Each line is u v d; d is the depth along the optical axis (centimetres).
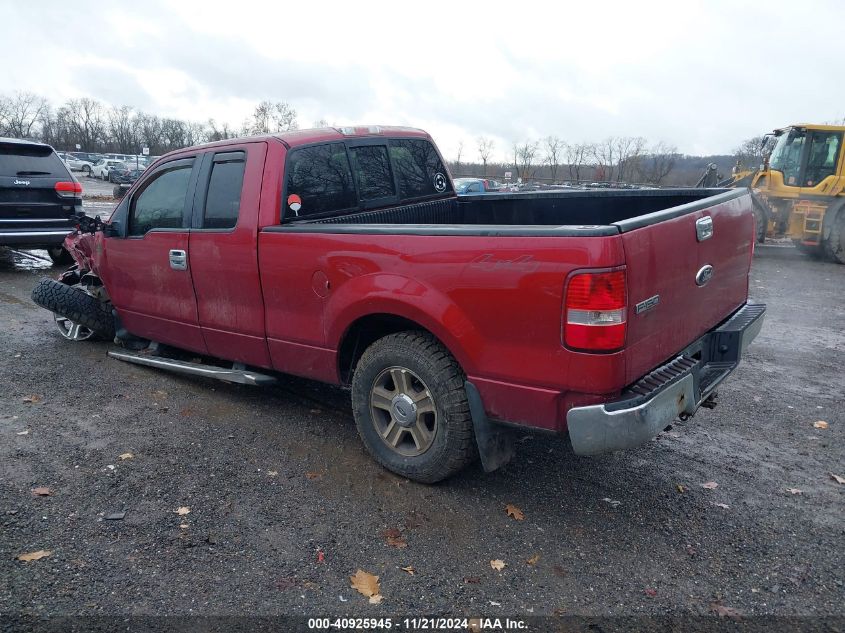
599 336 278
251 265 414
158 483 363
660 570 297
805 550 314
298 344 405
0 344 609
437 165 544
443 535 321
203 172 446
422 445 357
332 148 443
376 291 347
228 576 287
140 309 523
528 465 396
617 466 398
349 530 323
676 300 325
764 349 661
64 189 938
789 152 1444
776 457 415
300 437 425
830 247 1338
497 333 308
